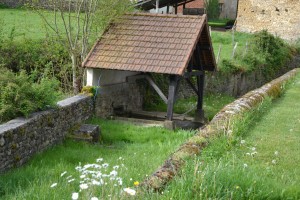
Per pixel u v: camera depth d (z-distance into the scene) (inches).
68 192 251.1
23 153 361.4
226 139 329.7
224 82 847.7
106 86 576.7
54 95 431.2
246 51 1000.2
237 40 1226.0
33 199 241.6
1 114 377.4
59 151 397.1
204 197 201.3
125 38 578.9
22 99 387.9
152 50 557.9
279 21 1424.7
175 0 1151.0
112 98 596.4
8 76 399.9
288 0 1405.0
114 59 552.7
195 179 210.2
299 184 246.2
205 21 586.6
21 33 738.2
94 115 544.1
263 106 504.7
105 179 220.8
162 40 569.0
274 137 371.6
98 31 613.3
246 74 921.5
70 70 616.4
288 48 1235.9
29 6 618.2
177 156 269.1
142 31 585.9
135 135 480.1
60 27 741.3
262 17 1449.3
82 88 568.4
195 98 789.9
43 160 364.8
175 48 555.5
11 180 299.3
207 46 609.0
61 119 438.3
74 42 620.7
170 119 538.9
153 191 208.1
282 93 668.1
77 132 451.8
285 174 269.6
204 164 252.2
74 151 397.7
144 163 346.3
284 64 1169.4
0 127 346.6
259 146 338.0
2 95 382.3
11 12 1098.7
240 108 444.1
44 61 610.5
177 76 539.2
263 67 1015.6
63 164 349.1
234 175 224.7
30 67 611.8
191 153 282.0
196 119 626.8
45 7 666.2
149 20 600.4
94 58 556.4
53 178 301.7
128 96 645.3
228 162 259.6
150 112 652.7
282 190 224.8
